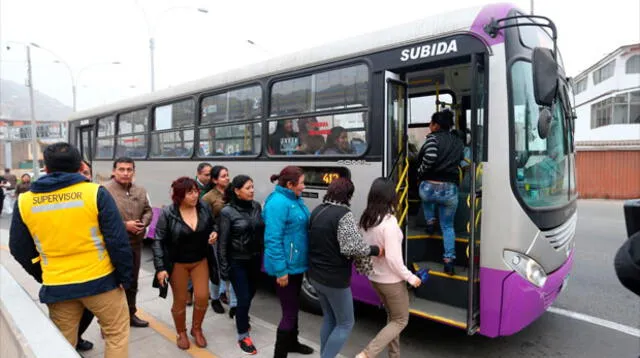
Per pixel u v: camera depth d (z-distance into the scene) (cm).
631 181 1900
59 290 277
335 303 332
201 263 403
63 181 274
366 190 425
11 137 4328
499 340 441
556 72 341
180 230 382
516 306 354
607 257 768
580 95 3147
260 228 398
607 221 1195
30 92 2442
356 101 439
